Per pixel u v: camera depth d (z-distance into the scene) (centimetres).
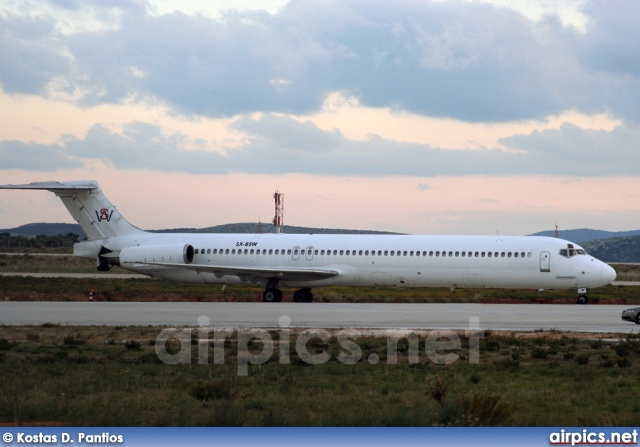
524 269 7962
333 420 2633
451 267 8125
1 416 2716
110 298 8775
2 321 5956
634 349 4531
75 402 2950
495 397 2752
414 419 2609
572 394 3241
